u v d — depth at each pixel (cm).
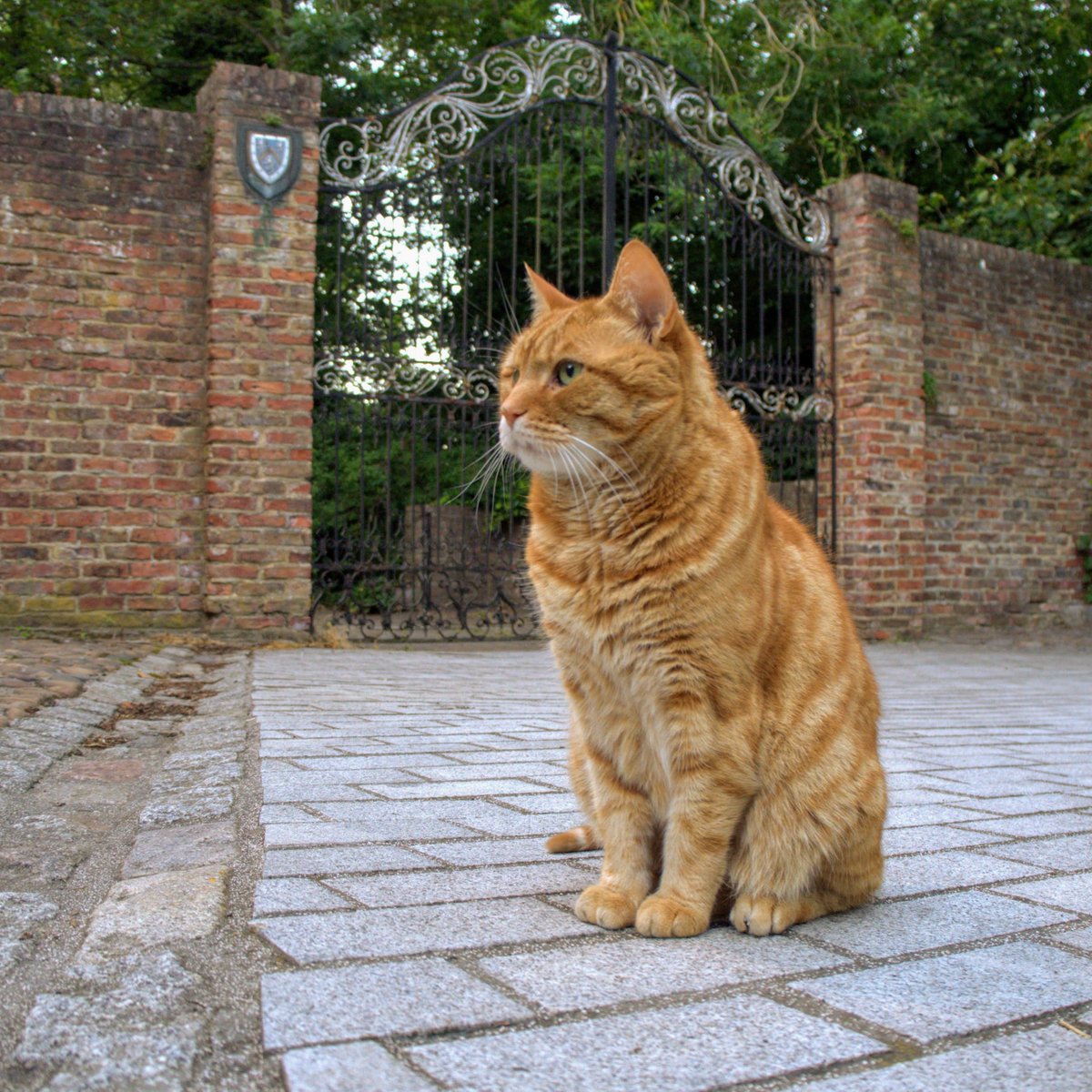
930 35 1748
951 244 1180
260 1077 153
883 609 1102
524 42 1013
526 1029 171
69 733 464
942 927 238
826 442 1134
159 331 884
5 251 844
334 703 591
